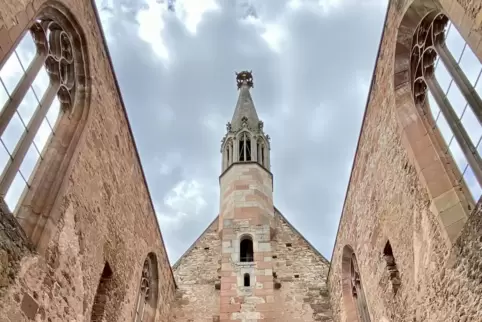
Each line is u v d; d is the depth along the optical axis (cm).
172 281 1722
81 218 927
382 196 1096
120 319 1123
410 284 939
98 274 998
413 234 923
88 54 1004
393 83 1022
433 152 905
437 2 888
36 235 769
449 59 883
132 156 1276
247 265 1747
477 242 692
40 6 834
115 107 1155
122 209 1172
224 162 2277
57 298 805
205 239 2027
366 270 1233
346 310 1421
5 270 660
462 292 732
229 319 1595
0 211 673
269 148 2350
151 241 1436
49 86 910
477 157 797
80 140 936
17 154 781
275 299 1736
